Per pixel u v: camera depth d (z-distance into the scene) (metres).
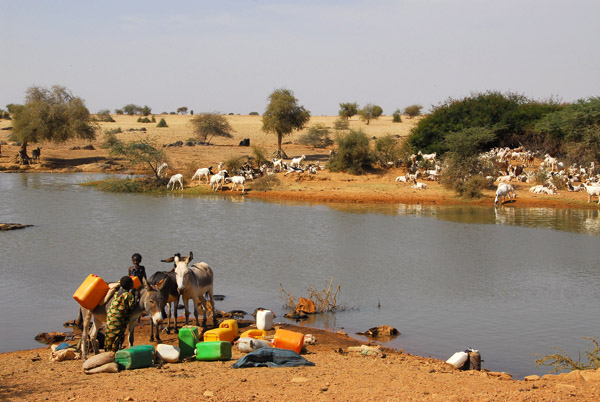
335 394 7.77
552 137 56.44
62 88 66.19
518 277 19.22
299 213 33.66
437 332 13.76
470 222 30.97
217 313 14.96
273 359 10.16
